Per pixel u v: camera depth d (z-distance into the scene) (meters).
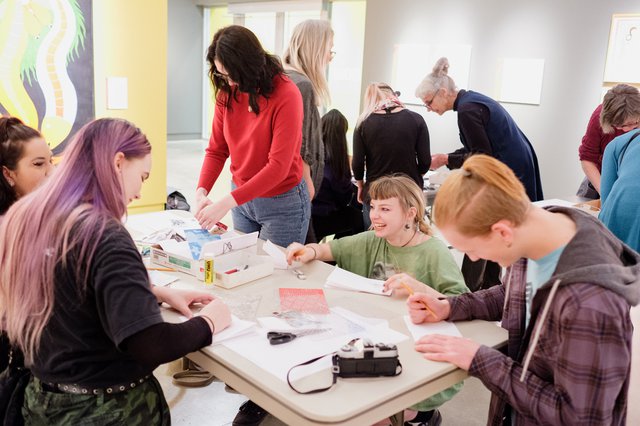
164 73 3.90
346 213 3.87
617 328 1.15
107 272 1.20
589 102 4.89
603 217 2.20
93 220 1.22
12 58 3.24
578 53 4.91
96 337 1.29
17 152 1.98
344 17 8.31
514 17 5.31
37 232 1.23
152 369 1.42
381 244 2.28
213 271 1.97
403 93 6.34
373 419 1.29
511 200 1.24
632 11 4.55
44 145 2.05
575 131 5.02
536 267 1.36
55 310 1.25
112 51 3.64
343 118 3.69
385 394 1.31
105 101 3.67
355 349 1.39
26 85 3.31
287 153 2.35
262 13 9.59
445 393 2.01
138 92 3.81
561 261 1.25
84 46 3.48
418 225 2.22
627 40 4.60
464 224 1.26
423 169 3.71
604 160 2.36
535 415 1.29
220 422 2.51
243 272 1.98
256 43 2.23
